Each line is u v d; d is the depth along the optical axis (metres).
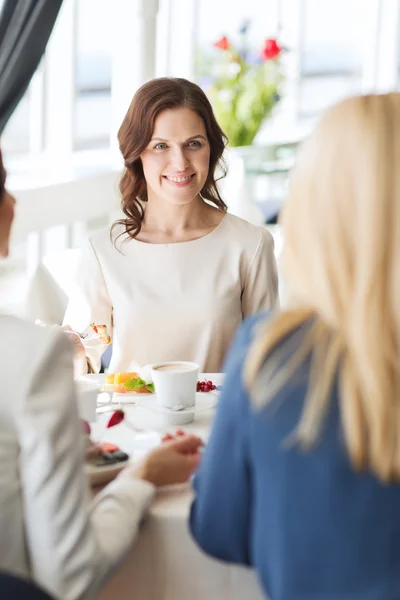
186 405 2.12
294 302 1.32
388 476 1.23
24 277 5.36
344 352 1.25
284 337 1.30
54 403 1.41
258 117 6.43
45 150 5.52
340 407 1.25
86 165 5.74
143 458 1.71
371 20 9.05
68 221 5.25
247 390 1.31
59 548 1.42
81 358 2.56
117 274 2.75
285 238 1.31
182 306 2.71
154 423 2.09
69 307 2.81
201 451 1.79
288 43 8.12
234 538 1.39
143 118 2.67
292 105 8.30
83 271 2.79
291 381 1.27
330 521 1.25
